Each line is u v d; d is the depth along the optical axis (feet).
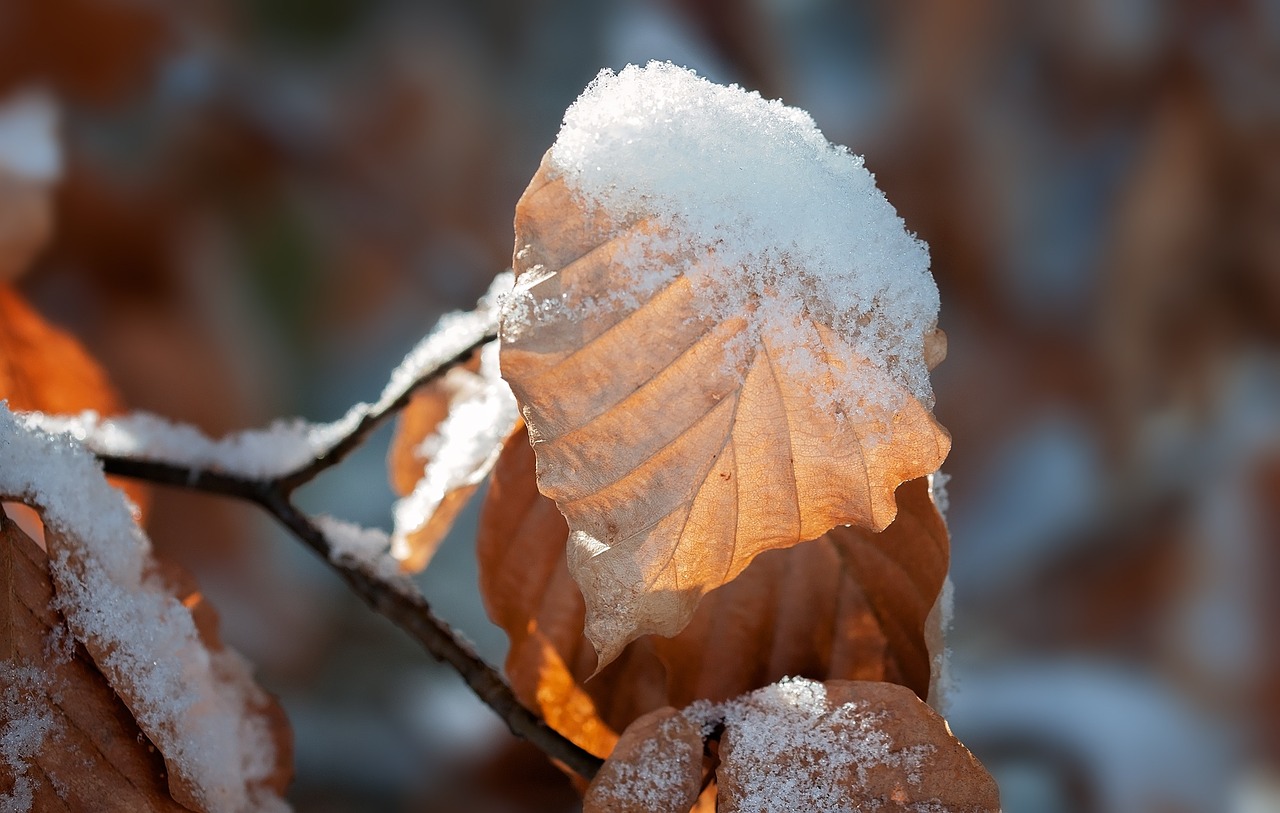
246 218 3.11
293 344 3.13
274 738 1.58
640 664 1.57
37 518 1.69
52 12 2.68
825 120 3.49
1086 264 3.43
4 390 1.71
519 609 1.57
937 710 1.55
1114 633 2.80
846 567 1.55
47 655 1.51
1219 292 3.36
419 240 3.29
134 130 2.90
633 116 1.48
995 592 2.89
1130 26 3.52
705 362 1.47
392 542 1.65
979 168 3.50
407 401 1.62
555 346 1.46
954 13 3.50
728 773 1.50
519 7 3.48
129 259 2.82
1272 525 2.91
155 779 1.51
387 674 2.60
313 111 3.26
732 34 3.43
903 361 1.48
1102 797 2.39
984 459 3.14
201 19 3.10
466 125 3.39
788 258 1.47
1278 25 3.47
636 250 1.47
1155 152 3.47
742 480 1.48
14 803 1.49
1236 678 2.66
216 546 2.59
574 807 2.36
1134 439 3.16
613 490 1.47
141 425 1.68
